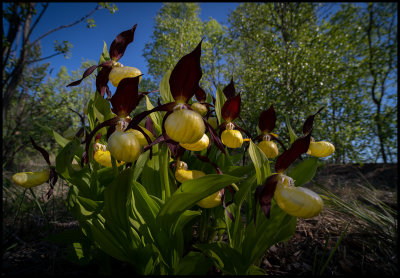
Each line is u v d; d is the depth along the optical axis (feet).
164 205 0.51
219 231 0.80
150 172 0.71
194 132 0.52
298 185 0.65
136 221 0.60
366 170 2.48
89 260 0.69
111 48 0.74
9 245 0.79
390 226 0.88
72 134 0.94
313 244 0.84
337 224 0.98
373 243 0.82
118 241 0.60
